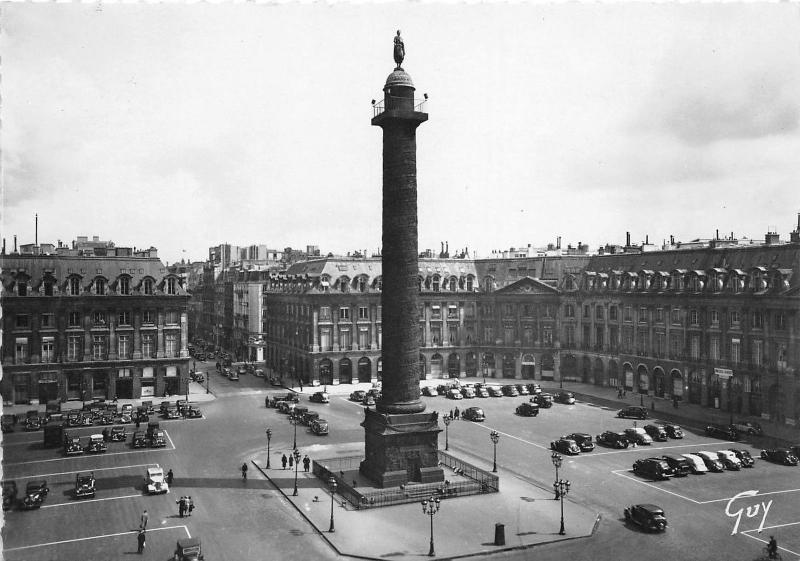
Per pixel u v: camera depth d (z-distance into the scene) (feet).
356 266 337.52
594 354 324.80
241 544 126.11
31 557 118.83
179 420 245.24
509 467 180.96
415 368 160.86
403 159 157.48
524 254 410.72
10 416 240.12
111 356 275.80
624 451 198.70
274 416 253.85
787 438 213.66
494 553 122.11
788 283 231.91
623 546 125.59
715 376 261.44
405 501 150.00
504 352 347.36
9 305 257.96
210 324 565.12
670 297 280.92
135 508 146.10
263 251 557.74
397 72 159.22
